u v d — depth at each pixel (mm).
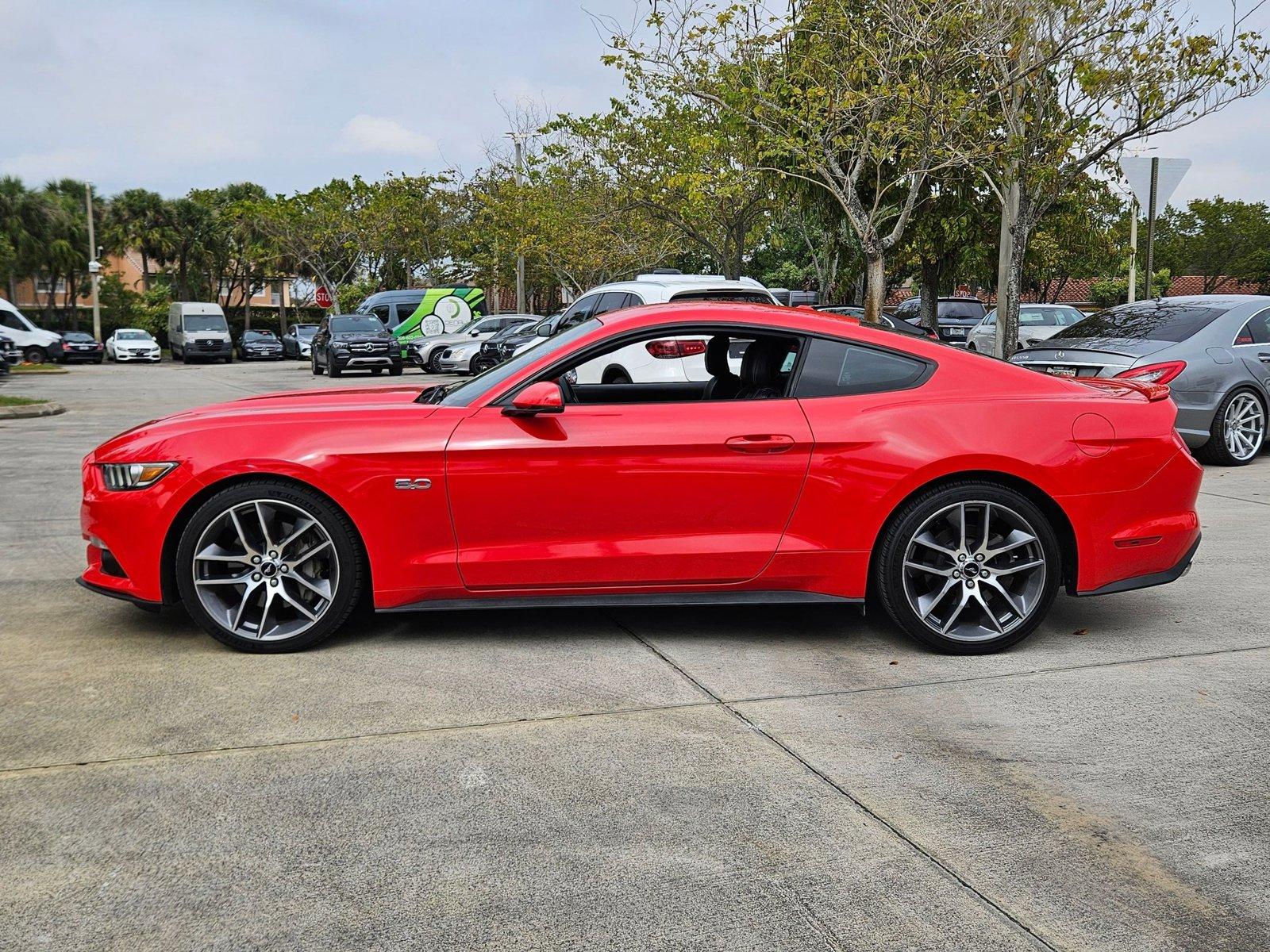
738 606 5266
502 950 2404
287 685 4102
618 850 2844
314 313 65938
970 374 4559
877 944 2434
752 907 2578
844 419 4418
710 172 21781
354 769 3342
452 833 2936
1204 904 2604
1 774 3287
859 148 17203
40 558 6277
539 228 34094
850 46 16625
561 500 4359
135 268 70812
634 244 31859
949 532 4508
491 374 4828
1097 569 4512
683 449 4340
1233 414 9734
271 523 4414
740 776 3305
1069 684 4141
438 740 3570
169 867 2754
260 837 2910
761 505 4402
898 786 3236
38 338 39781
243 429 4398
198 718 3754
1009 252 15328
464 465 4324
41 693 4000
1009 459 4371
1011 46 14219
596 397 5242
